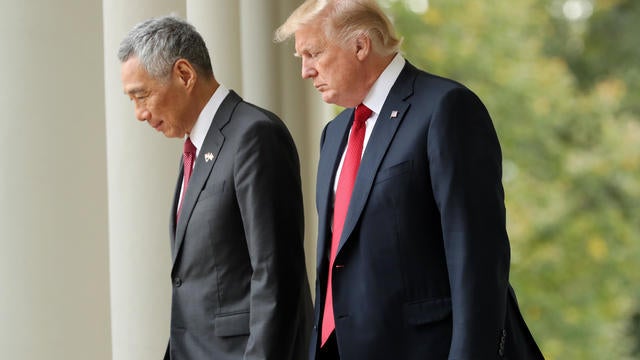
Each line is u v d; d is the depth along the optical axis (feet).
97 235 29.32
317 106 48.19
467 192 22.98
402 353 23.67
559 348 105.40
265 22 45.44
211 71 28.40
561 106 107.96
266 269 26.30
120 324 34.06
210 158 27.48
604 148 108.58
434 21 106.32
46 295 28.58
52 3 28.68
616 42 116.47
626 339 105.91
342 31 24.58
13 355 28.40
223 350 26.99
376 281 23.89
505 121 106.63
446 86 24.06
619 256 106.32
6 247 28.35
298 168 27.99
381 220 23.89
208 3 40.42
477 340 22.24
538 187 106.63
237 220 27.20
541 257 106.01
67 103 28.84
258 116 27.53
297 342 27.25
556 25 115.14
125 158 33.91
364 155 24.45
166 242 33.91
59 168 28.71
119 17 33.81
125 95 33.94
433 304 23.59
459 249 22.67
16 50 28.37
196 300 27.37
